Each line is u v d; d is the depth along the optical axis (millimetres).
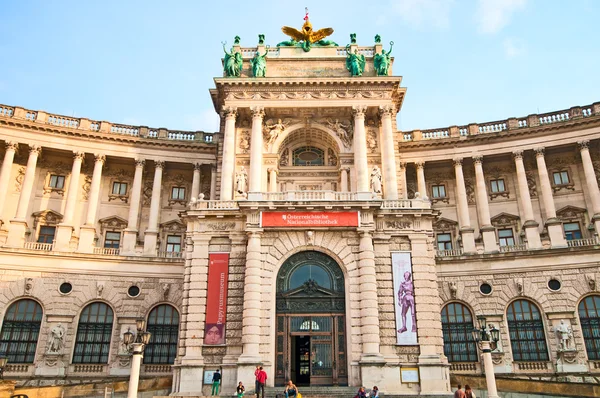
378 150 49031
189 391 32438
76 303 45969
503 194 53188
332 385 33438
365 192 36969
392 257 35469
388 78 48969
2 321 43781
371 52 53000
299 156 52469
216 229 36438
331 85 49250
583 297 44438
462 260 48062
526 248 48594
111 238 52656
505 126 53906
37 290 45188
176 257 49688
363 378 31891
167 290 47750
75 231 51688
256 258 34781
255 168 46906
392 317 34062
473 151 53594
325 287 35375
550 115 52094
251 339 32844
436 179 55906
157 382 37844
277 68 51438
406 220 36344
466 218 51594
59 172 53062
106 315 46719
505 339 44938
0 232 47562
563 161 52062
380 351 33188
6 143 49719
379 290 34719
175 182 56219
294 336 35969
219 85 49125
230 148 47781
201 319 34375
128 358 45125
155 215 52312
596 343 43094
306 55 52188
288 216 35625
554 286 45469
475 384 37094
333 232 35906
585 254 45094
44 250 46312
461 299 47125
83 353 44969
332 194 36812
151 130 55750
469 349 45781
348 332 33906
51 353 43562
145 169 55531
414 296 34438
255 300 33750
